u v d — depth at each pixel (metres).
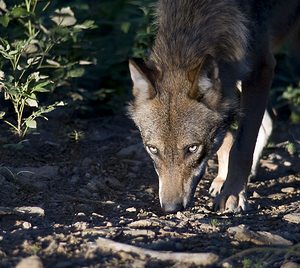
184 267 8.54
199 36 11.42
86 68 14.92
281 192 12.49
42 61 13.73
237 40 11.60
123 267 8.46
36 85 12.38
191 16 11.55
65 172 12.30
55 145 13.28
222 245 9.35
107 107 15.28
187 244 9.28
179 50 11.30
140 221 10.05
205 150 11.05
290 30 13.16
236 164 11.65
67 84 14.24
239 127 11.91
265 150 14.31
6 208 10.30
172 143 10.83
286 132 15.30
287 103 16.22
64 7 14.16
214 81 10.95
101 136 14.09
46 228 9.74
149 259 8.71
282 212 11.16
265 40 12.16
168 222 10.16
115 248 8.91
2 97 13.62
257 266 8.68
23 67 12.68
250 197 12.16
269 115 13.38
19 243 9.08
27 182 11.43
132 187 12.27
